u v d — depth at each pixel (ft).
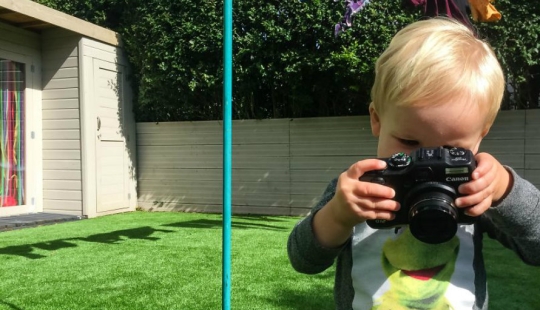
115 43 22.29
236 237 14.94
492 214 3.23
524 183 3.24
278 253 12.60
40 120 21.31
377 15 17.99
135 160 23.40
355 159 19.92
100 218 20.34
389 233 3.55
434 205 2.77
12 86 20.13
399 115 3.02
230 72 5.66
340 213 3.11
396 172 2.95
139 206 23.48
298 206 20.71
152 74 21.91
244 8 19.98
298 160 20.71
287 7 19.13
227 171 5.66
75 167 20.89
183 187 22.72
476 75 3.00
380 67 3.27
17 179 20.39
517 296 8.88
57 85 21.12
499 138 18.20
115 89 22.40
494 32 16.90
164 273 10.79
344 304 3.63
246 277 10.34
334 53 18.17
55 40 21.02
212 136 22.17
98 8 24.39
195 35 20.88
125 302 8.86
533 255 3.34
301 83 19.74
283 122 20.90
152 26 21.44
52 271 11.09
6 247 13.82
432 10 9.32
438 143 3.02
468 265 3.43
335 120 20.17
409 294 3.35
